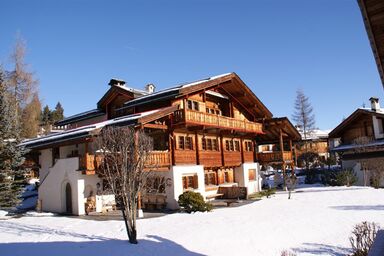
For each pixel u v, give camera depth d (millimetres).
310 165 42594
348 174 31031
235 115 29312
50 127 54594
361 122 33938
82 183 19469
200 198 19328
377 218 14938
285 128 30672
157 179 21719
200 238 12047
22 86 37062
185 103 22812
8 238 12469
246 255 10078
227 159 27109
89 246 11117
